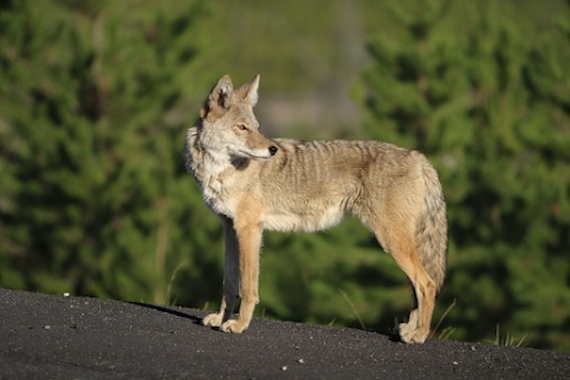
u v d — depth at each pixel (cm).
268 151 1190
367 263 2683
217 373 934
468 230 2612
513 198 2558
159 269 2608
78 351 970
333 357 1034
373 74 2761
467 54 2761
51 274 2688
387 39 2794
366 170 1205
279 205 1226
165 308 1277
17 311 1123
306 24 11950
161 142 2695
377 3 12606
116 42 2766
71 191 2616
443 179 2619
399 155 1209
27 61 2741
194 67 2859
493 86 2708
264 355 1019
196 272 2611
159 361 959
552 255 2505
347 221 2703
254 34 11456
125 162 2723
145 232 2664
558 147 2577
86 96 2777
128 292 2462
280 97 9431
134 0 2881
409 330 1167
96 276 2612
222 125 1199
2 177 2692
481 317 2541
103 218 2664
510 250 2483
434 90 2727
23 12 2731
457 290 2577
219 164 1202
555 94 2639
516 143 2664
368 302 2619
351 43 11406
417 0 2798
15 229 2717
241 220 1203
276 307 2528
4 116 2748
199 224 2714
